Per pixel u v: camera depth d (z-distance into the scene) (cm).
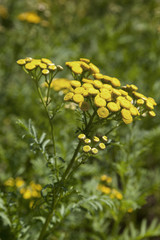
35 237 86
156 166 117
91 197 80
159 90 128
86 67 76
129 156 92
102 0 215
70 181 75
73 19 177
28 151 95
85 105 73
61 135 97
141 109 77
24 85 125
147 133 97
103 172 97
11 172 94
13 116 115
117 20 205
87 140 73
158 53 149
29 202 86
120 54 164
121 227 101
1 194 81
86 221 94
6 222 84
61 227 91
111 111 73
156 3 196
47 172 91
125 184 91
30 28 133
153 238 101
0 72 131
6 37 145
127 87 78
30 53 137
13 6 170
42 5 137
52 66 75
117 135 86
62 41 154
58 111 75
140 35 178
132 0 217
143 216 106
